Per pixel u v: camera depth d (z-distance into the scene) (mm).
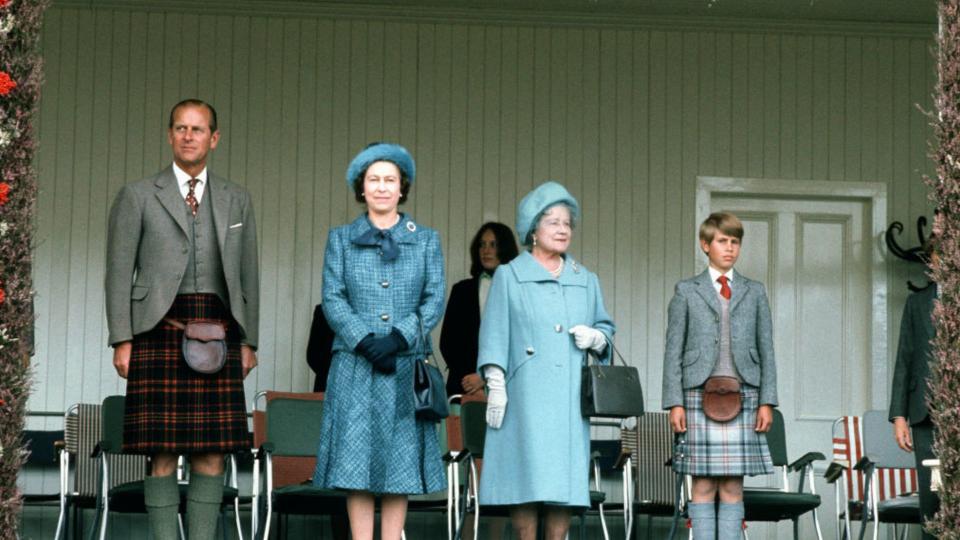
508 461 17406
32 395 25766
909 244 27641
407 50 26953
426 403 16234
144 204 16953
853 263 27766
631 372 17453
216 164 26438
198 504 16922
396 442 16344
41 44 26281
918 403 19328
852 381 27609
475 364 23688
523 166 27031
